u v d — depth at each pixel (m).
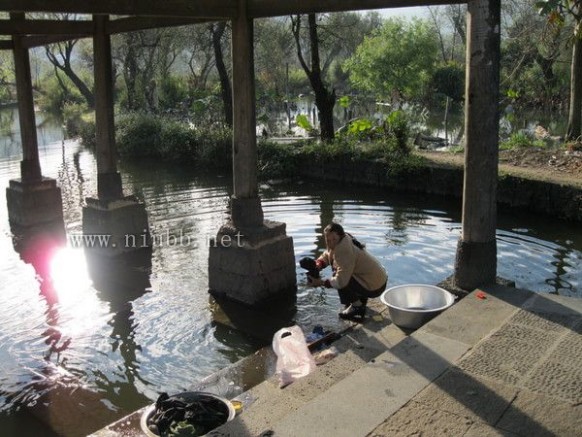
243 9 6.48
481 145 5.27
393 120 14.94
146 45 25.11
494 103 5.21
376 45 29.02
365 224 10.10
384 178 13.34
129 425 4.22
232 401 4.32
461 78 29.84
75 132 24.92
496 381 3.77
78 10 5.76
